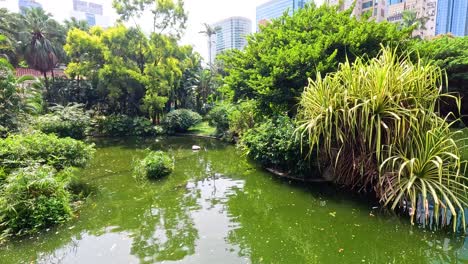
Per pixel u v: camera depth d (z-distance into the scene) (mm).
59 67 23031
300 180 5465
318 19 7426
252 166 6781
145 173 6125
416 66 4672
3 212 3656
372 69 4117
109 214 4242
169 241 3402
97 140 11789
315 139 4492
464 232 3291
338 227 3637
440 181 3352
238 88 7914
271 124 6383
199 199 4824
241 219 3996
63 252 3197
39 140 5191
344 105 4098
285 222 3855
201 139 11859
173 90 16250
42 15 19359
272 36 7492
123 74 13836
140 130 12945
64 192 4324
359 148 4359
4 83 7734
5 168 4488
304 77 6238
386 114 3904
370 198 4410
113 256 3090
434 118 4004
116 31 13664
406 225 3547
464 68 7309
